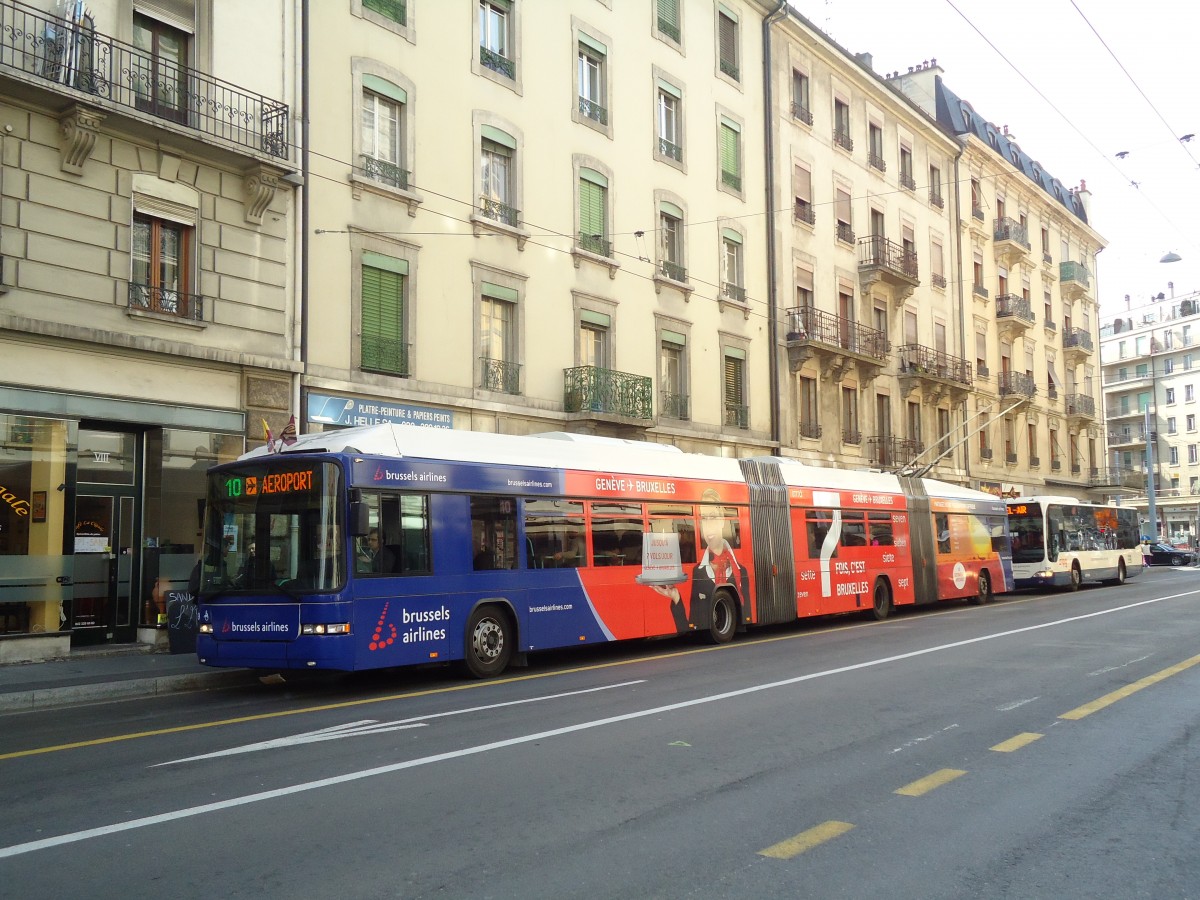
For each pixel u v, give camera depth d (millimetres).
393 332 18656
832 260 32438
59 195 13984
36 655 13516
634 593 14781
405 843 5324
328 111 17719
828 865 4961
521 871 4875
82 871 4914
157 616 14992
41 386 13742
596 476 14508
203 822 5762
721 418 26906
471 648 12305
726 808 5992
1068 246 53094
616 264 23547
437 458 12227
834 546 20109
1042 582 29953
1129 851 5180
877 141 36125
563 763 7215
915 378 35938
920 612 23203
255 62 16469
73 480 14070
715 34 27844
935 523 24172
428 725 8898
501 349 20953
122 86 14453
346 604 10852
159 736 8672
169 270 15422
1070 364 51875
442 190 19656
